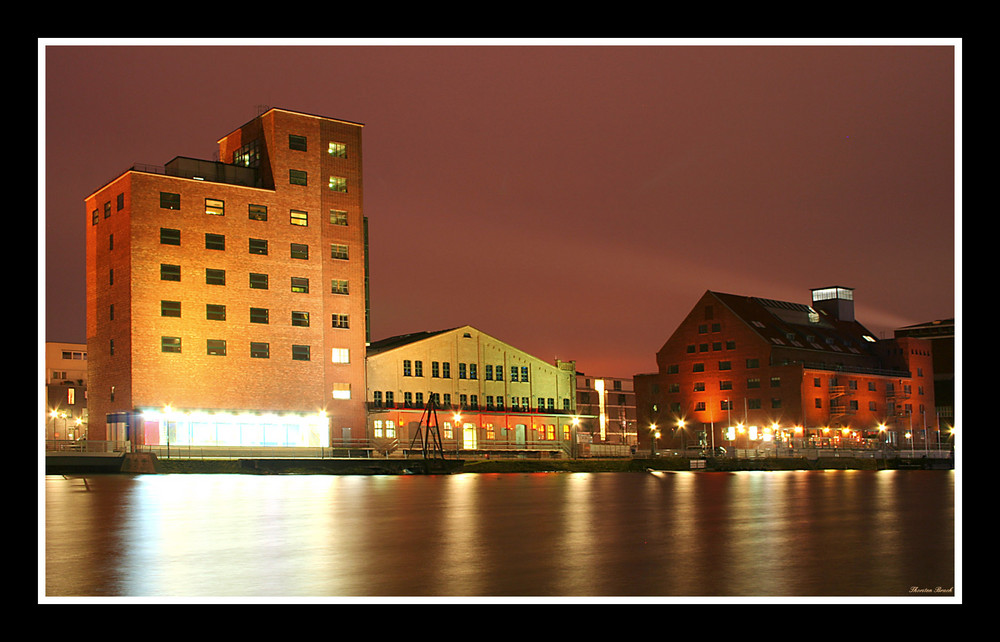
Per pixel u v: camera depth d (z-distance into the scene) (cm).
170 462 8562
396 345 12469
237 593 1811
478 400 12812
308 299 11400
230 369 10712
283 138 11431
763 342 15150
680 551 2403
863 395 15850
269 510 3825
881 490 5741
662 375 16375
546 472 10269
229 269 10838
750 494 5209
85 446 9231
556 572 2052
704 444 15475
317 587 1878
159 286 10350
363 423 11681
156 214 10419
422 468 9669
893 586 1903
